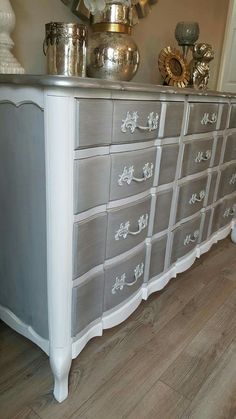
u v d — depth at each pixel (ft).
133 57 3.53
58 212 2.51
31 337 3.38
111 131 2.75
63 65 3.11
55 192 2.45
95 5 3.29
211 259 6.16
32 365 3.59
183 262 4.92
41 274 2.96
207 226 5.36
